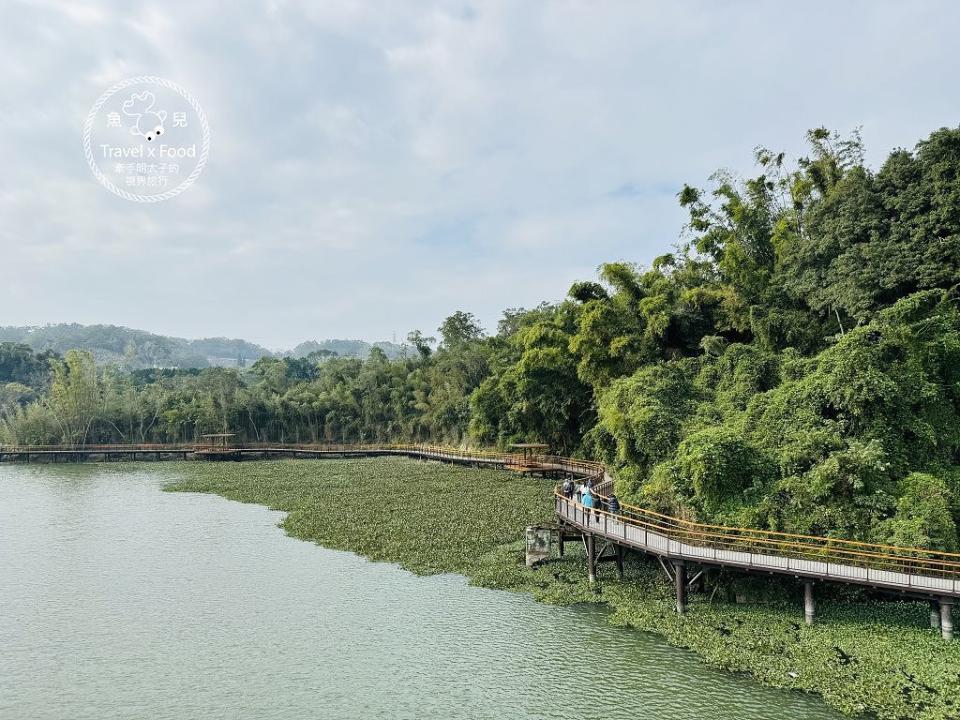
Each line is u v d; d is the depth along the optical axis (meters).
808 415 32.69
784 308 47.41
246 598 34.12
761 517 30.75
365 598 33.59
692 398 43.06
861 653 23.78
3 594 35.50
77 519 55.25
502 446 83.12
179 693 24.25
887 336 32.69
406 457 99.19
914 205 39.59
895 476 30.11
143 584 36.84
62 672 26.17
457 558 39.62
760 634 26.19
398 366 122.94
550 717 21.69
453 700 23.08
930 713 20.05
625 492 40.78
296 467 88.00
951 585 24.20
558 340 73.69
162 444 112.31
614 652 26.23
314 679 25.02
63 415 115.00
